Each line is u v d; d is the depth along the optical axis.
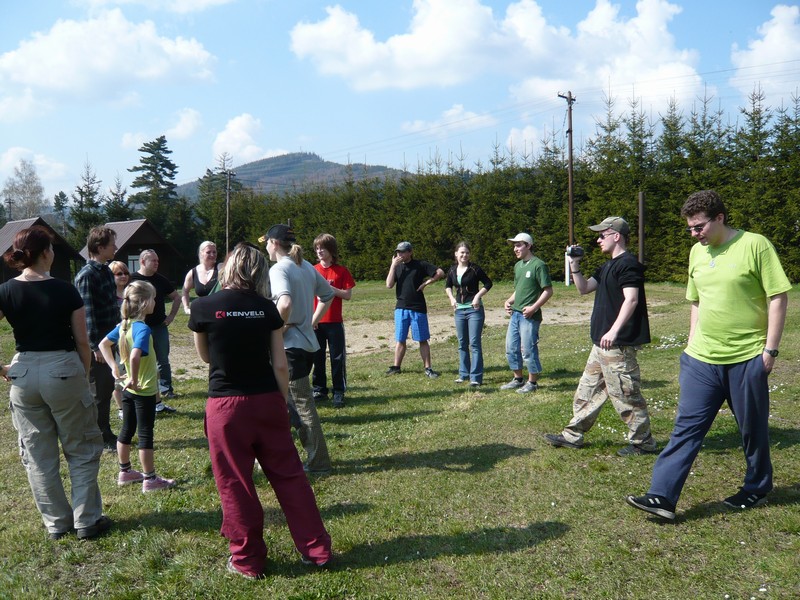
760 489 4.00
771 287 3.76
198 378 9.86
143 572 3.52
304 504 3.51
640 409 5.09
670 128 28.14
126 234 33.19
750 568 3.33
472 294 8.35
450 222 34.34
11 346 12.02
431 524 4.05
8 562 3.67
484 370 9.59
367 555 3.67
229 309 3.36
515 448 5.47
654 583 3.25
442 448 5.60
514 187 32.50
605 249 5.24
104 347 4.89
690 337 4.32
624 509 4.14
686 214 4.00
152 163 68.50
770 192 24.30
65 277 30.14
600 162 30.25
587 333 13.38
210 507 4.43
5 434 6.51
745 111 26.12
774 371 8.11
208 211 46.34
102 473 5.25
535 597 3.17
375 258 37.25
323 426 6.61
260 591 3.29
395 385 8.69
